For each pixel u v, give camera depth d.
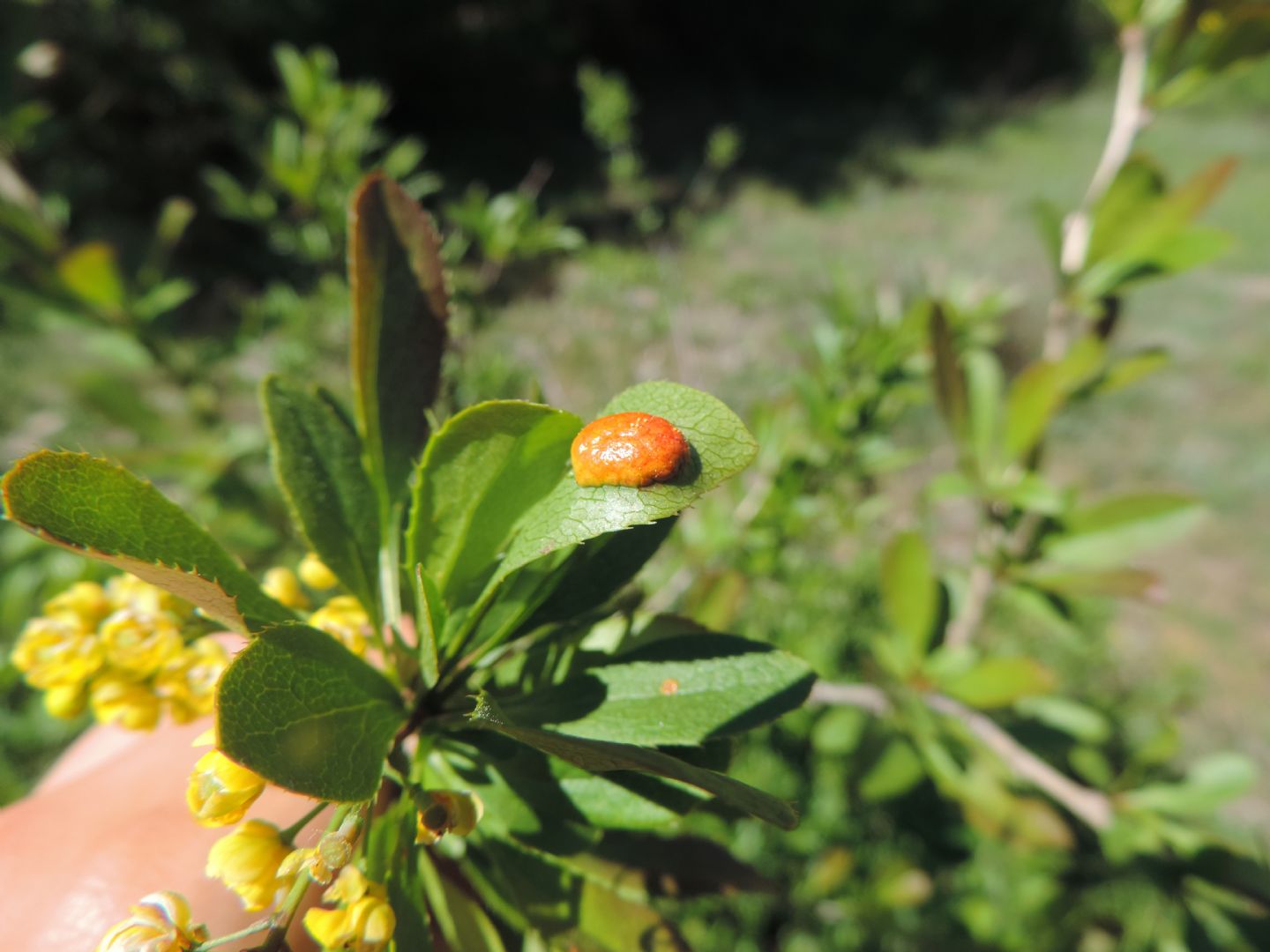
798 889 0.22
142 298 0.20
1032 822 0.15
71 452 0.06
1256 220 0.77
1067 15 1.13
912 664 0.15
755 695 0.07
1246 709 0.36
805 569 0.22
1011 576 0.15
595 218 0.57
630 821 0.07
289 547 0.19
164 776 0.10
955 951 0.21
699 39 0.95
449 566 0.06
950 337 0.13
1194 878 0.15
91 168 0.47
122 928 0.06
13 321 0.20
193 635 0.07
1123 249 0.14
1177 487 0.46
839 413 0.16
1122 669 0.36
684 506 0.05
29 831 0.09
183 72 0.48
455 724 0.07
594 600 0.07
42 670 0.07
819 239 0.62
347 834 0.06
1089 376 0.15
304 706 0.06
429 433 0.08
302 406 0.08
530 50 0.77
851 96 1.01
